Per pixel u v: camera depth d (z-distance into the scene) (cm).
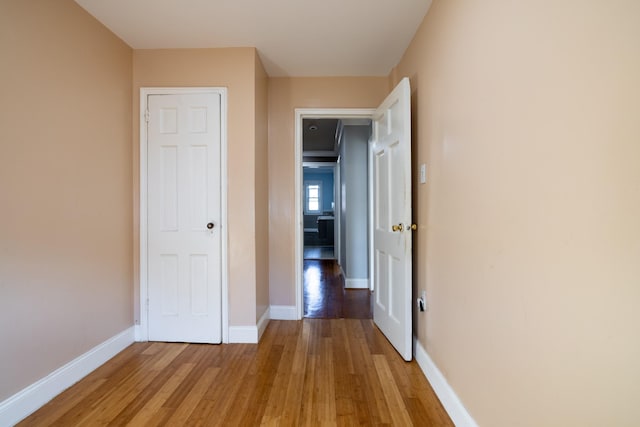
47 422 153
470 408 141
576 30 82
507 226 114
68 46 187
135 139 249
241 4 195
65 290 184
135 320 250
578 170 82
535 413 100
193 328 248
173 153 249
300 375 198
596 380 77
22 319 159
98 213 211
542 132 95
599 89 75
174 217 249
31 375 163
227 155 248
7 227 152
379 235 273
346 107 302
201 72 249
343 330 275
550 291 93
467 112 145
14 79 154
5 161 151
